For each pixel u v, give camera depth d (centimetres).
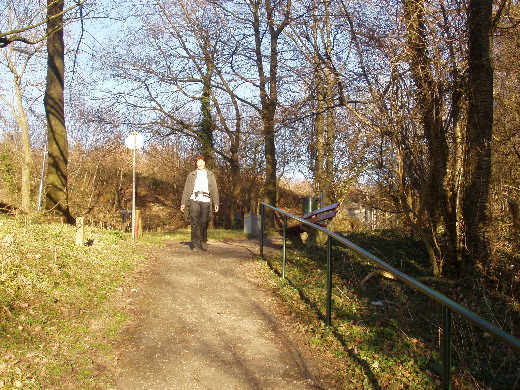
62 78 1436
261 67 1491
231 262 1007
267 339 588
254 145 2356
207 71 2006
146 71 1988
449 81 730
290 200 3206
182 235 1559
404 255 952
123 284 777
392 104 725
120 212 2130
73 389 418
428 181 741
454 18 730
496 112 896
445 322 352
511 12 801
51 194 1410
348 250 1021
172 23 1945
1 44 779
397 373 490
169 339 569
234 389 451
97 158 2598
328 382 474
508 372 525
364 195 1088
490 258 777
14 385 402
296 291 776
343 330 607
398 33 745
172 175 3044
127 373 468
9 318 537
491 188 900
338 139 995
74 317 591
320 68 906
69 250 878
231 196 2494
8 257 695
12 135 2089
